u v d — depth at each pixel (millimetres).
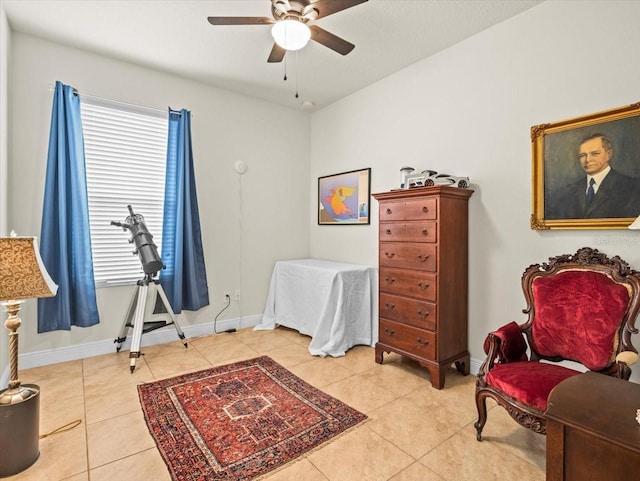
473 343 2699
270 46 2824
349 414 2072
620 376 1583
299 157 4375
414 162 3148
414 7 2303
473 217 2689
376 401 2242
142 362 2875
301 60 3074
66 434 1860
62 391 2348
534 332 1986
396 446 1777
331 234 4148
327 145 4195
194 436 1852
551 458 1053
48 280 1626
